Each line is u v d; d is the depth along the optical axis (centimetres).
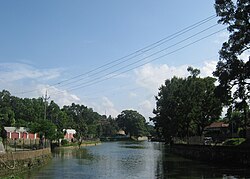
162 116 10012
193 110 7556
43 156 5769
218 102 7025
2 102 14188
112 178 4038
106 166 5478
